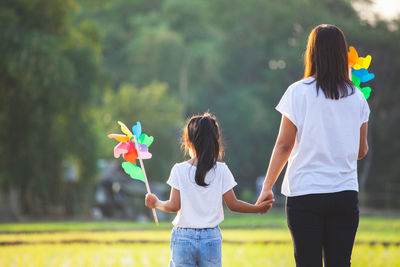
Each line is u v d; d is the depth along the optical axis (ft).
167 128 216.13
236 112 280.51
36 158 140.87
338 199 18.04
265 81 309.42
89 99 139.95
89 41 162.20
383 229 94.58
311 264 18.16
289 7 303.48
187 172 21.50
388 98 257.34
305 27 299.38
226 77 319.27
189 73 278.67
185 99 276.00
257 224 104.63
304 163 18.44
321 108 18.56
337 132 18.45
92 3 195.00
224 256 48.49
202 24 299.99
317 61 19.06
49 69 131.23
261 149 285.02
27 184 142.31
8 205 138.21
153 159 213.46
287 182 18.79
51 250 54.44
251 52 318.45
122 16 325.62
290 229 18.66
